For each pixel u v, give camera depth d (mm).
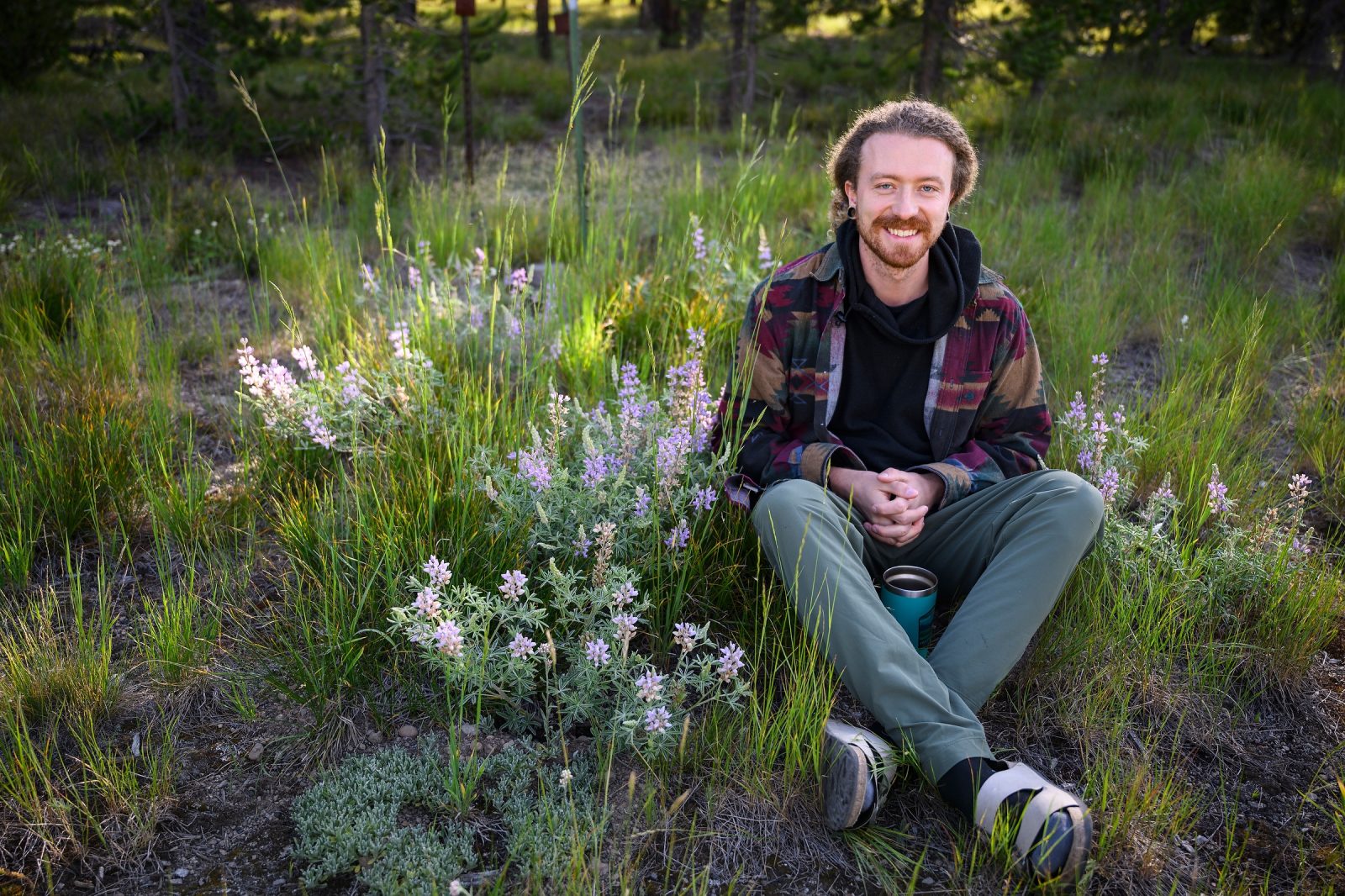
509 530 2729
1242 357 4230
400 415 3521
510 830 2201
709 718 2461
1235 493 3400
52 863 2096
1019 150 8734
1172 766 2459
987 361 2682
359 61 9562
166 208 6914
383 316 4422
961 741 2148
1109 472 2990
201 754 2412
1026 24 10438
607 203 6188
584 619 2488
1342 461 3721
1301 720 2646
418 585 2512
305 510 2977
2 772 2240
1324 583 2895
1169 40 13430
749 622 2814
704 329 4098
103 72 10398
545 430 3322
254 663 2643
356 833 2127
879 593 2746
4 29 10703
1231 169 7023
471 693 2367
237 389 4156
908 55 11672
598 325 4293
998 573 2432
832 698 2375
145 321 4684
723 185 6648
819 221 6328
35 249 5180
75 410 3541
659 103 12125
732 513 2918
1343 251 5906
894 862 2148
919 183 2453
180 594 2902
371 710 2527
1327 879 2129
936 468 2633
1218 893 2072
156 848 2160
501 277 5652
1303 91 10805
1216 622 2920
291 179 8672
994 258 5543
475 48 10141
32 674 2469
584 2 30047
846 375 2754
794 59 13398
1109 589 2842
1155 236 6090
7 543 2949
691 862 2117
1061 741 2545
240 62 9367
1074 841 1941
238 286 5609
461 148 9648
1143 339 4918
